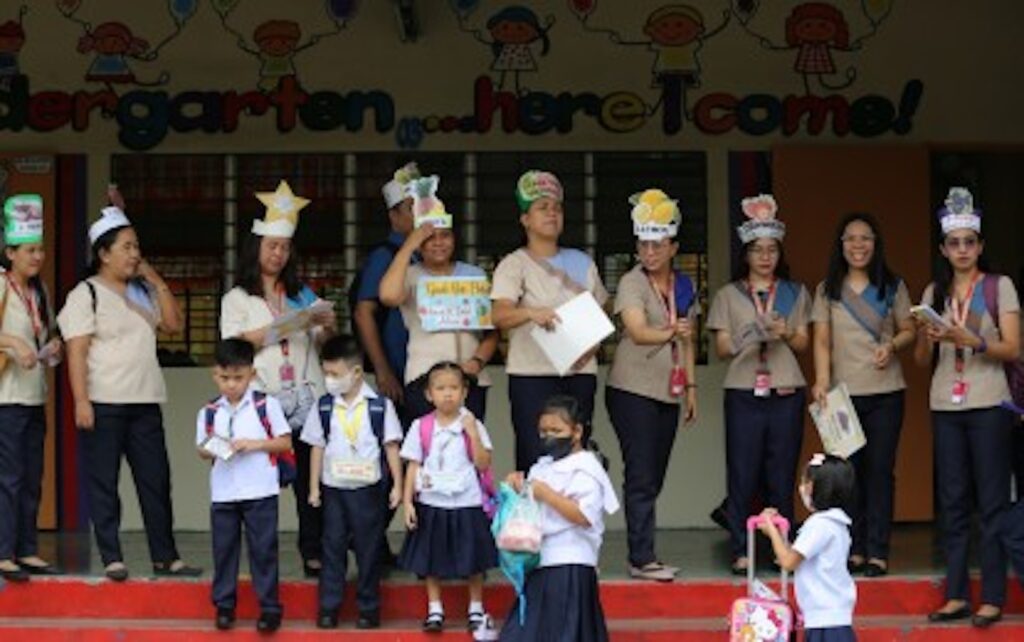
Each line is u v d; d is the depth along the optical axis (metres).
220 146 9.78
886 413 7.76
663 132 9.84
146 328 7.61
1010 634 7.25
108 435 7.51
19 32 9.77
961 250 7.32
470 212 9.85
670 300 7.69
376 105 9.80
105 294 7.52
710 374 9.82
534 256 7.61
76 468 9.70
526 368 7.50
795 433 7.88
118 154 9.80
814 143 9.86
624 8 9.83
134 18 9.78
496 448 9.73
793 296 7.93
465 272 7.68
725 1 9.85
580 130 9.83
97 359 7.49
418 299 7.49
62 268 9.73
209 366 9.84
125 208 9.82
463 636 7.14
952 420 7.36
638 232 7.62
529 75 9.83
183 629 7.25
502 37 9.81
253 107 9.80
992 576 7.27
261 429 7.15
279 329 7.34
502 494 6.71
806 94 9.87
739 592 7.55
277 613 7.20
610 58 9.84
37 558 7.82
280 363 7.46
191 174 9.86
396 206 7.93
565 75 9.84
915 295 9.77
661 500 9.80
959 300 7.39
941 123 9.91
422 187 7.48
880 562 7.72
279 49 9.80
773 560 8.05
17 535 7.65
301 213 9.86
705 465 9.80
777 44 9.87
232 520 7.19
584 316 7.20
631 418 7.66
